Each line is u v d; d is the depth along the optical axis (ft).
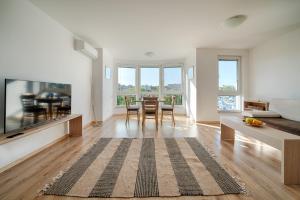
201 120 17.74
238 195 5.45
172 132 13.64
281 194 5.52
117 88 23.56
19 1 7.94
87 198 5.26
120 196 5.35
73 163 7.71
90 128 15.01
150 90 24.13
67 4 8.88
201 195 5.43
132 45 16.46
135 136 12.41
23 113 7.54
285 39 13.52
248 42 15.69
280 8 9.32
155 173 6.82
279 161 8.04
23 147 8.09
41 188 5.76
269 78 15.34
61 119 10.26
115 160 8.07
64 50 12.04
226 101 18.49
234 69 18.56
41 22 9.55
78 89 14.29
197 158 8.38
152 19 10.64
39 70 9.42
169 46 16.84
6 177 6.49
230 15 10.11
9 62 7.42
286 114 11.39
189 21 10.93
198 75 17.60
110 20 10.81
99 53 17.42
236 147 10.03
